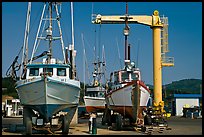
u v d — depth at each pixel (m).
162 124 20.31
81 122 28.39
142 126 18.91
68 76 17.58
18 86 16.53
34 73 17.31
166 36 28.78
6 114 40.44
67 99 16.41
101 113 37.91
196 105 43.62
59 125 16.77
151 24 28.31
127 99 18.94
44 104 15.92
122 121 19.28
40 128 16.39
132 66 21.89
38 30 18.89
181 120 31.16
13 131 18.14
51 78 15.52
